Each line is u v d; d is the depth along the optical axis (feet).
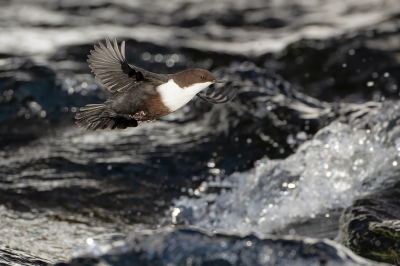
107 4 81.05
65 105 46.98
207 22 74.54
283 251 21.44
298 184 35.01
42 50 60.85
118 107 22.34
